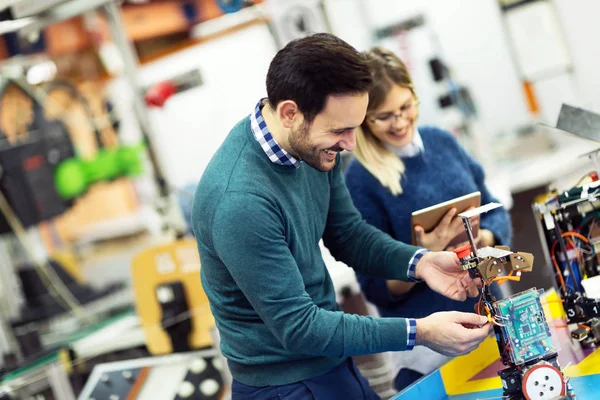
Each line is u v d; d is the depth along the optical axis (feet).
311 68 5.16
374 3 14.96
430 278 6.40
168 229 12.56
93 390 10.72
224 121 14.05
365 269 6.85
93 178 14.06
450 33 15.26
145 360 11.04
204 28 13.55
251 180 5.51
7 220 12.46
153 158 12.86
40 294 12.86
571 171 12.73
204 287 6.31
